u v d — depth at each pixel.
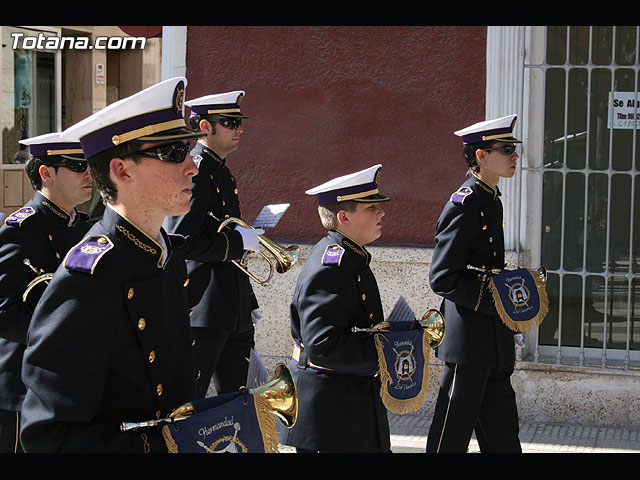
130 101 2.32
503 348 4.56
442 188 6.44
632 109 6.17
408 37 6.46
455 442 4.55
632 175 6.17
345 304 3.59
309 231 6.69
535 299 4.48
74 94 14.09
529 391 6.20
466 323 4.54
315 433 3.62
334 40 6.61
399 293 6.41
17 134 12.95
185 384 2.49
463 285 4.44
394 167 6.52
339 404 3.62
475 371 4.53
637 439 5.74
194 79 6.87
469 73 6.35
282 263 5.08
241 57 6.78
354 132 6.59
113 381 2.30
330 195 3.74
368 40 6.54
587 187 6.23
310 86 6.66
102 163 2.34
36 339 2.24
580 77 6.22
